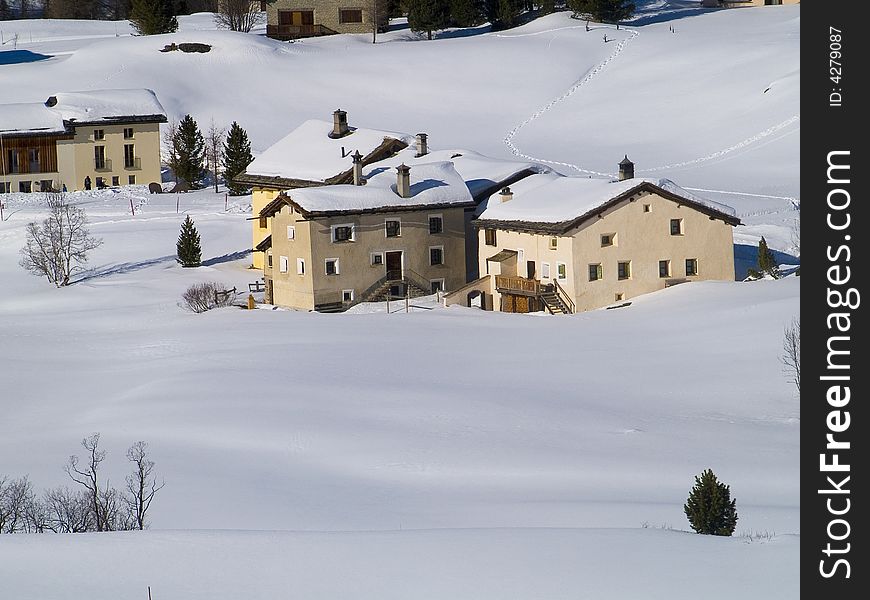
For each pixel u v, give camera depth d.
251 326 91.56
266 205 114.25
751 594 32.97
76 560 36.16
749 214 128.38
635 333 84.69
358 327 89.62
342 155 118.12
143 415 67.50
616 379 73.00
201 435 62.94
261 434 62.47
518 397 69.06
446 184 106.44
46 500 51.00
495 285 100.62
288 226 102.75
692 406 66.88
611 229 96.38
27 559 36.28
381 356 79.94
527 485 53.22
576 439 60.56
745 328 81.44
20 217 138.88
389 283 102.88
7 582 34.31
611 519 46.28
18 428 67.81
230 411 67.12
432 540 38.00
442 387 71.62
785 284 93.44
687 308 89.62
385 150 118.62
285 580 34.44
